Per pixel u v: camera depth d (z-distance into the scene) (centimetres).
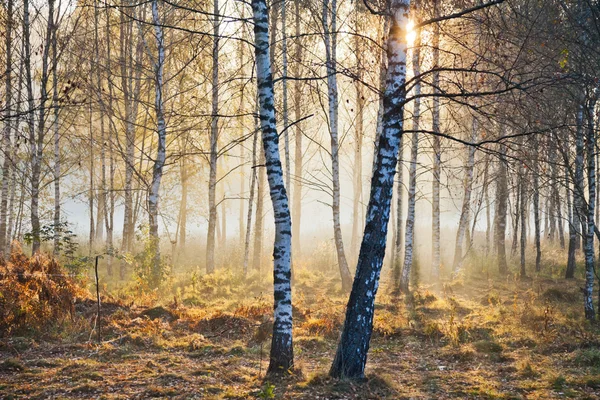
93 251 2595
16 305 1170
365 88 2086
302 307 1523
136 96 2312
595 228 1353
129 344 1109
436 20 807
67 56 2238
